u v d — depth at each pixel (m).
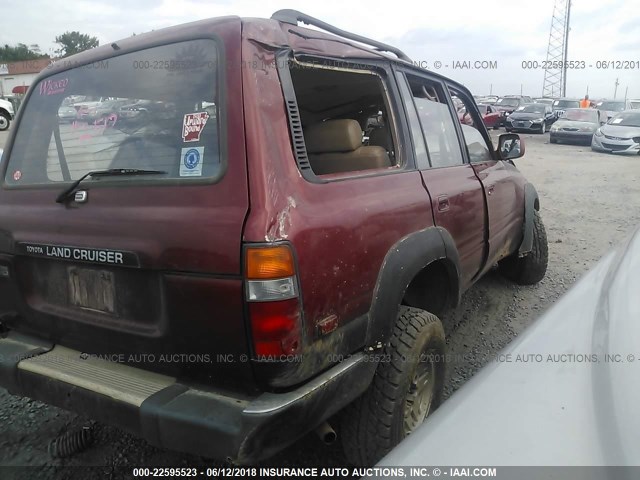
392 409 2.31
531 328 1.49
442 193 2.81
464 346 3.88
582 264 5.75
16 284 2.44
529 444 1.03
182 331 1.92
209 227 1.82
